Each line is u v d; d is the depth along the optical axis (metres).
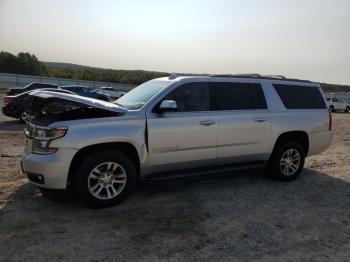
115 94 45.41
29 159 4.86
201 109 5.79
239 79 6.33
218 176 6.99
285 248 4.04
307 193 6.09
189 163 5.72
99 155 4.92
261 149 6.41
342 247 4.11
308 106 7.11
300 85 7.10
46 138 4.75
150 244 4.01
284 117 6.65
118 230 4.34
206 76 6.01
